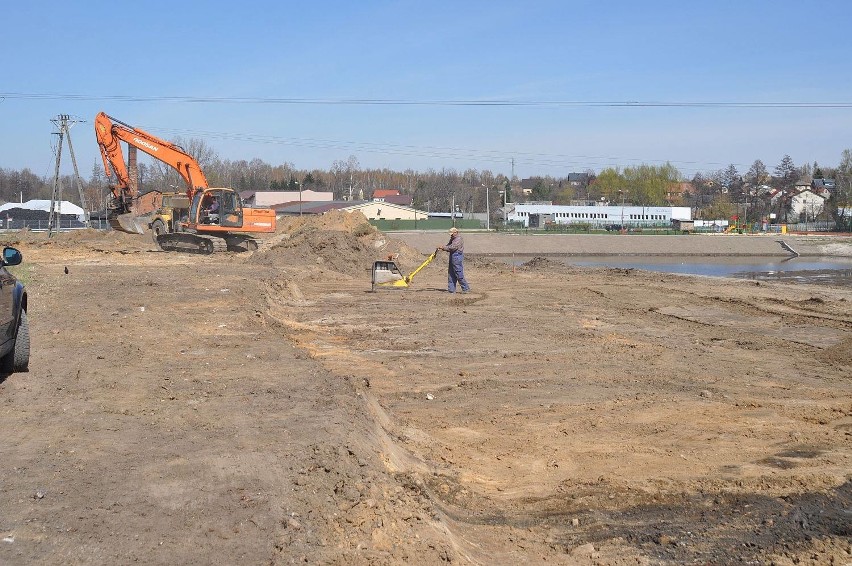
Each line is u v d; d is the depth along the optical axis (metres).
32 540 4.95
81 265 27.00
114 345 11.77
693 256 73.56
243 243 38.84
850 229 103.56
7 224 76.06
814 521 7.42
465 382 12.91
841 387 13.20
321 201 106.94
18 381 9.26
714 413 11.42
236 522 5.38
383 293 25.39
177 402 8.55
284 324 17.41
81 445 6.88
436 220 92.94
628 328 18.97
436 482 7.96
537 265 41.00
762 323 20.39
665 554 6.59
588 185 174.38
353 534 5.57
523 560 6.29
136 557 4.83
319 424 7.66
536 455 9.45
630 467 9.05
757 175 146.25
